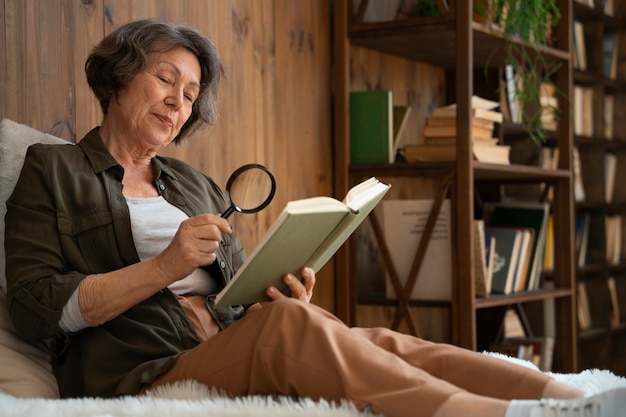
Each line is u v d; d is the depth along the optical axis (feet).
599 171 13.74
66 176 5.54
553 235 12.33
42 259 5.26
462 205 9.30
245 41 9.00
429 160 9.89
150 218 5.79
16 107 6.75
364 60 10.60
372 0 10.63
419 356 4.68
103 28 7.50
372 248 10.77
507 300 10.12
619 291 14.40
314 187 9.94
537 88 11.34
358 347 4.39
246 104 9.00
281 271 5.10
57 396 5.29
